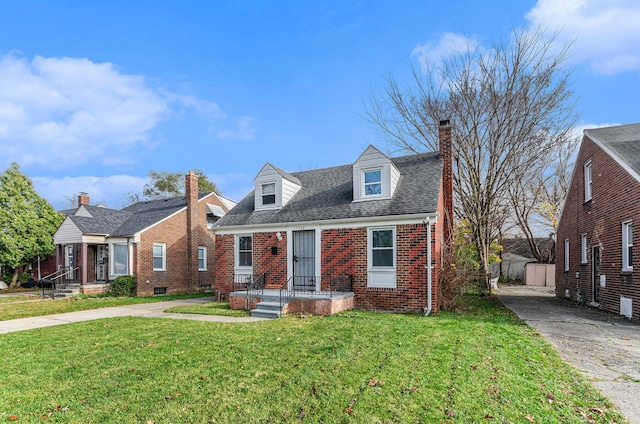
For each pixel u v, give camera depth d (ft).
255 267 45.70
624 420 11.94
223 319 32.81
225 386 15.21
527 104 58.80
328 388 14.70
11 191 68.95
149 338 24.48
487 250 59.82
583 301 43.01
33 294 59.11
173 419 12.45
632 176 31.30
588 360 18.71
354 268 39.47
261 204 48.55
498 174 60.75
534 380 15.42
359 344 21.48
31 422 12.53
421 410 12.59
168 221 63.41
